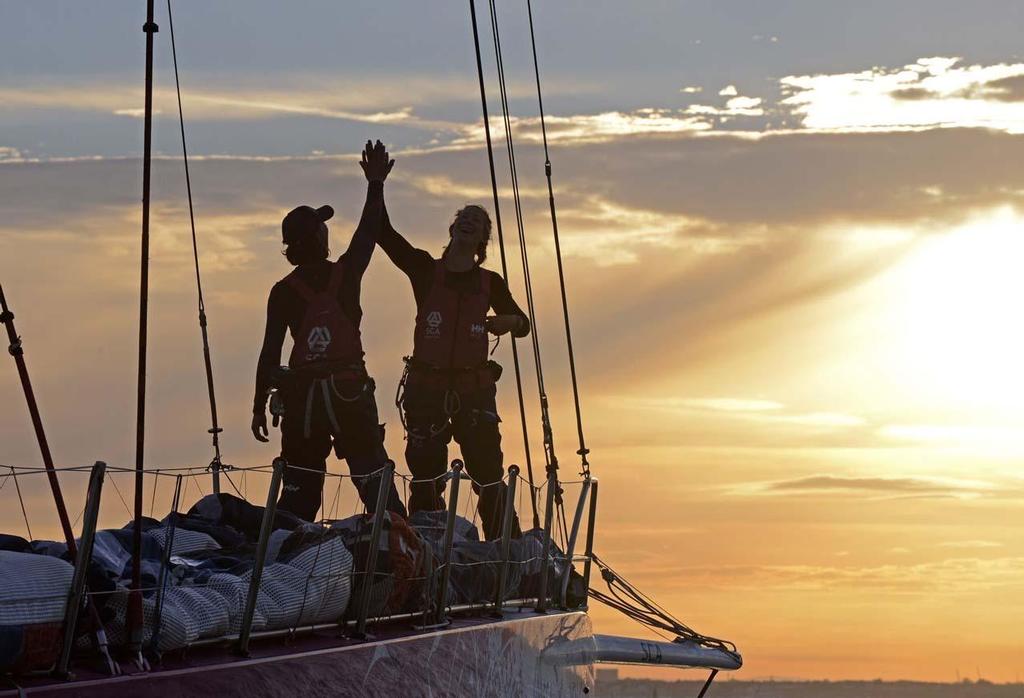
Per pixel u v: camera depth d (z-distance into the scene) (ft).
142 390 29.91
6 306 31.50
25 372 31.42
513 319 58.23
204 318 60.49
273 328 48.34
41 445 31.32
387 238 57.21
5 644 25.49
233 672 30.32
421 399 56.95
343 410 47.75
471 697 42.09
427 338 57.16
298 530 37.32
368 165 50.85
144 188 30.63
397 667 37.06
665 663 68.13
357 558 37.83
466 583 47.52
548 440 61.98
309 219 48.83
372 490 47.96
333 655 34.14
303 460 48.65
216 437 58.65
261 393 48.55
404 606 41.11
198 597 31.32
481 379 57.41
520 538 54.49
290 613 34.09
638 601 70.03
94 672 27.53
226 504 43.55
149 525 40.78
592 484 65.51
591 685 61.31
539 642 51.39
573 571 63.16
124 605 28.84
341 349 48.14
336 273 48.65
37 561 26.91
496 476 57.62
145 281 30.35
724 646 71.46
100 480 27.02
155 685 27.89
